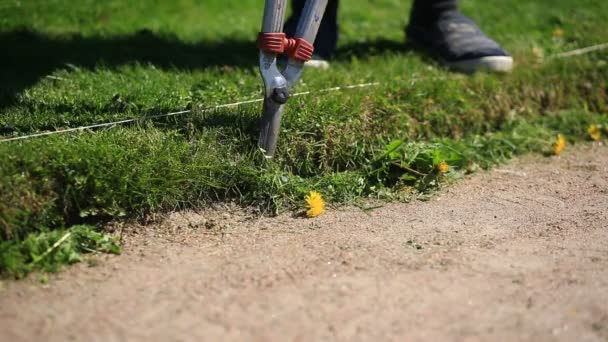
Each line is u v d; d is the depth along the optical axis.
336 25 6.96
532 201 4.98
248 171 4.75
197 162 4.67
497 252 4.11
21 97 5.34
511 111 6.22
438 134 5.75
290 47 4.77
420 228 4.48
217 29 7.73
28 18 7.50
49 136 4.61
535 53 7.18
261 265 3.93
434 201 4.95
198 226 4.50
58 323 3.35
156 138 4.72
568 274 3.82
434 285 3.69
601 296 3.59
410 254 4.07
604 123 6.33
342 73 6.23
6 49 6.67
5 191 4.10
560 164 5.73
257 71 6.22
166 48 6.93
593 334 3.28
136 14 8.00
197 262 3.98
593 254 4.09
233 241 4.29
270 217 4.66
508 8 8.73
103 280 3.78
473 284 3.70
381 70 6.42
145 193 4.46
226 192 4.74
